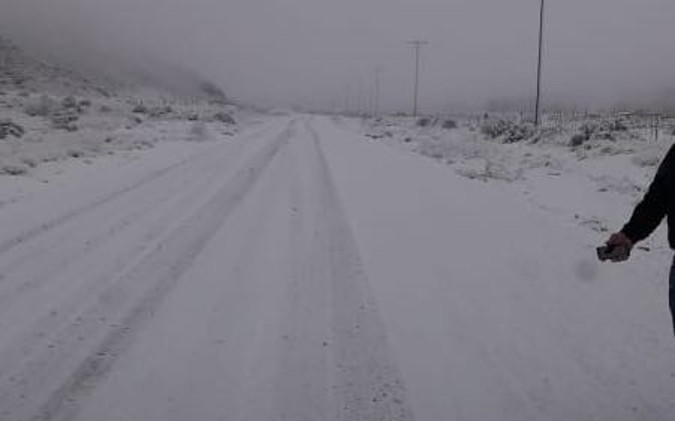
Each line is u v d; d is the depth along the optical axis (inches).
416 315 260.4
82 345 230.5
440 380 202.7
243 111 3924.7
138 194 545.0
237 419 179.9
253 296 284.7
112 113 1931.6
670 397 190.1
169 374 207.9
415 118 3457.2
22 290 289.7
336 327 248.1
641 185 689.0
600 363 214.1
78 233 397.4
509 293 287.1
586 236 401.7
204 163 797.2
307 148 1104.8
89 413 183.3
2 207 473.4
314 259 345.4
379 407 185.9
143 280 306.2
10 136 996.6
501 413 182.1
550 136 1322.6
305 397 192.2
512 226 429.1
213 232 407.8
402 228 420.2
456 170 798.5
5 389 197.6
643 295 283.7
